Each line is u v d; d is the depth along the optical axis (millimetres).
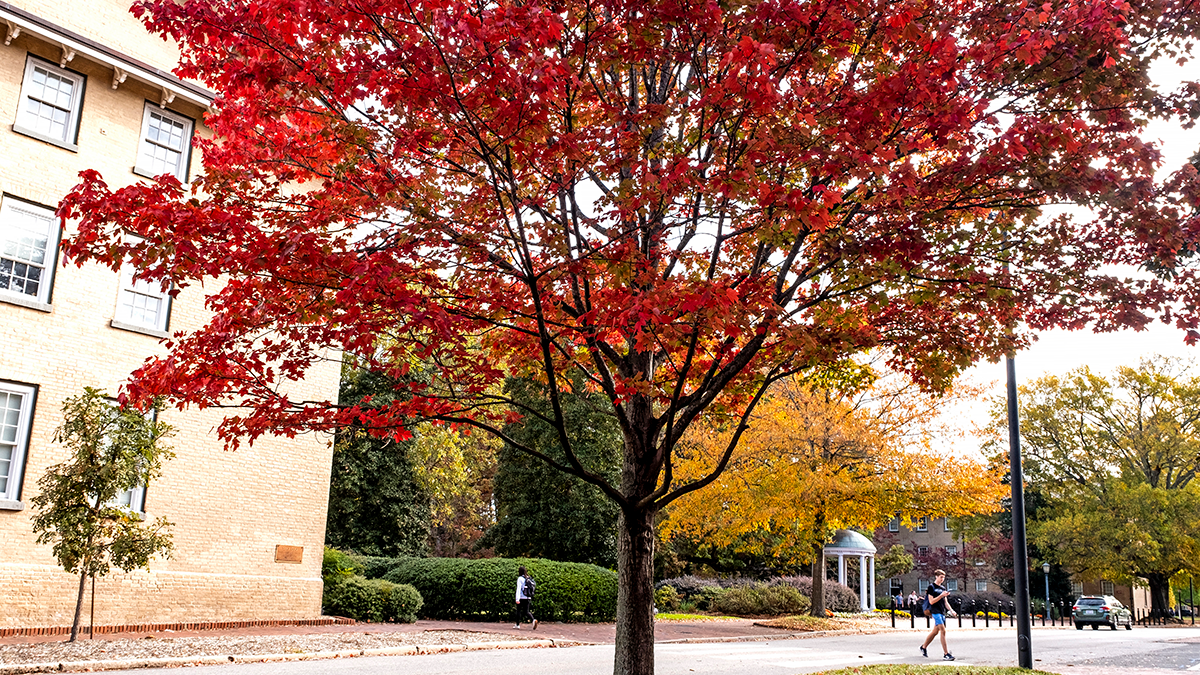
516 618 21406
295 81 5816
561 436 6887
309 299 6199
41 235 15617
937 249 6449
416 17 4922
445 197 6441
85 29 16672
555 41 5410
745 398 8578
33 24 15406
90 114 16391
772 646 19234
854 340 6719
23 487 14812
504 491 34062
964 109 5387
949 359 7449
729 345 7277
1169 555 45219
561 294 7484
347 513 31547
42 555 14891
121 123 16781
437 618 22688
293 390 18250
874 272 6492
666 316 5527
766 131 5535
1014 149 5430
